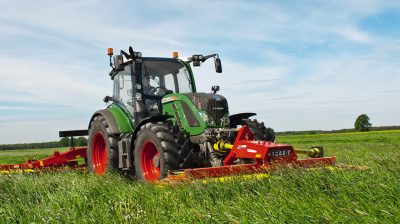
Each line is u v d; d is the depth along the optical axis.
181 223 4.17
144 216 4.48
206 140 7.06
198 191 5.26
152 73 8.32
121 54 7.92
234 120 7.93
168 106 7.89
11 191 6.31
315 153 6.95
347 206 4.06
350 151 13.88
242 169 5.97
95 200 5.48
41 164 10.00
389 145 19.52
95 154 9.35
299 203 4.36
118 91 9.05
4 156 22.52
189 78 8.75
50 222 4.50
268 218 3.88
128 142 7.94
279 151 6.06
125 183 6.63
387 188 4.52
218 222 3.95
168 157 6.69
